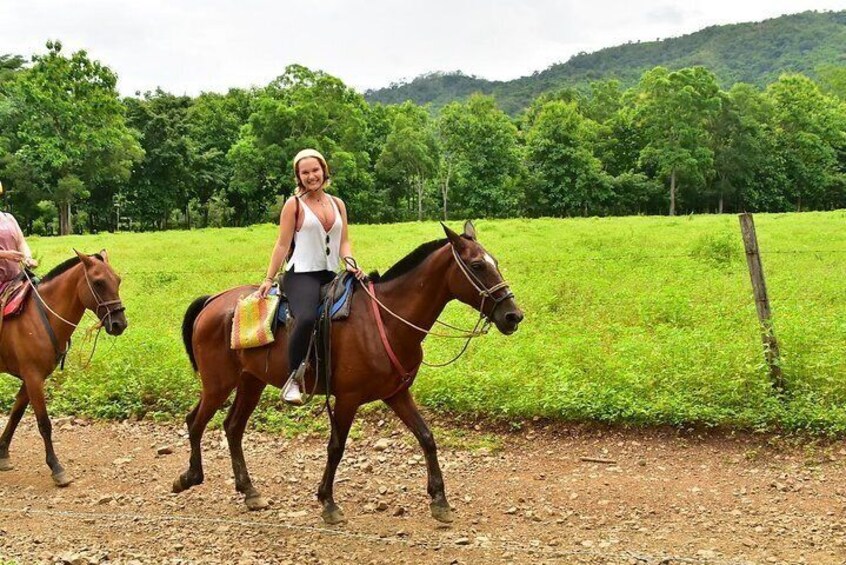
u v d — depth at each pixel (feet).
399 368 17.65
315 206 18.12
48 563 16.14
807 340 27.22
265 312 18.39
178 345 34.17
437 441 24.25
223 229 130.41
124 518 18.86
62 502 20.21
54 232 202.69
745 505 18.99
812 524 17.70
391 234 103.14
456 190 230.27
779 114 229.25
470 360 30.17
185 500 20.25
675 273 50.19
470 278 17.25
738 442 23.06
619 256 60.34
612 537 17.33
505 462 22.68
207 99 245.45
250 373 19.52
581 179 212.84
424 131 223.10
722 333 30.42
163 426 27.14
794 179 231.30
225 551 16.81
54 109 161.48
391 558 16.37
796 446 22.45
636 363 27.04
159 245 93.30
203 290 51.49
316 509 19.47
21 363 22.13
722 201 229.45
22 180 167.22
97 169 176.04
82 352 33.76
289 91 208.23
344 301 17.87
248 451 24.25
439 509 17.90
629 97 264.52
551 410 24.95
